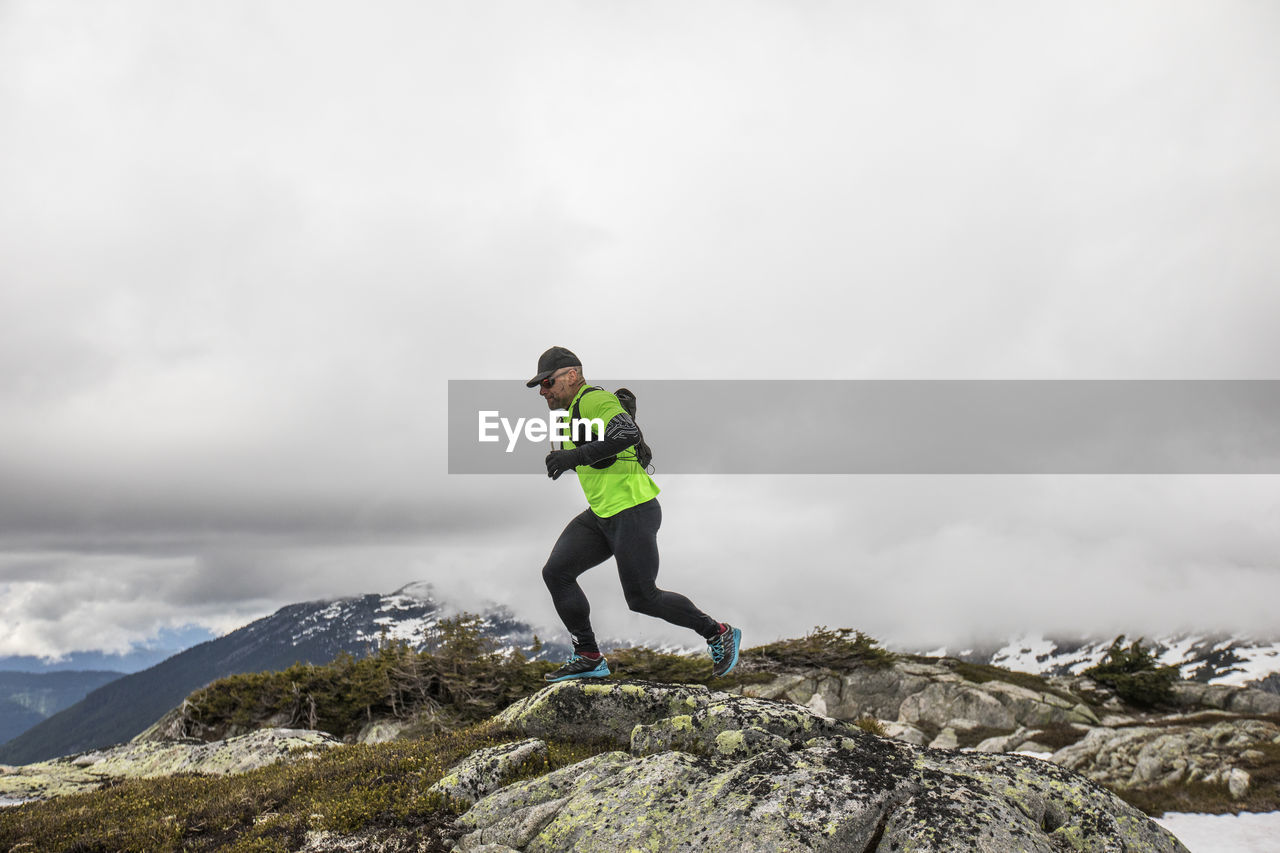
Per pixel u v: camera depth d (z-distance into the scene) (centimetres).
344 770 689
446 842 525
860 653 4059
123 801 737
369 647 2900
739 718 615
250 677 2534
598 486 599
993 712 3644
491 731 736
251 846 539
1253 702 4016
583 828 487
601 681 725
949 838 439
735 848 438
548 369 582
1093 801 525
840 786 482
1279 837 2080
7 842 625
